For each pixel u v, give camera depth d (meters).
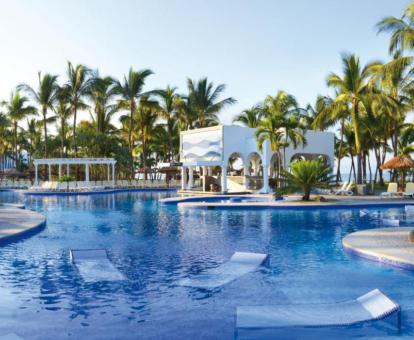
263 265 8.62
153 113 43.59
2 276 7.88
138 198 28.05
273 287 7.15
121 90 40.88
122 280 7.60
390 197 23.75
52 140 48.41
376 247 9.31
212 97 41.69
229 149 30.34
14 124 49.19
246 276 7.81
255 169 37.59
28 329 5.39
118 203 23.97
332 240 11.44
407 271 8.02
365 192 26.34
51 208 20.97
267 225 14.30
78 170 43.84
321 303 6.29
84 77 40.81
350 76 27.12
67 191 32.78
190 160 32.91
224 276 7.84
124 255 9.66
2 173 48.31
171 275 7.93
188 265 8.68
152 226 14.25
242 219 15.88
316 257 9.34
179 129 45.62
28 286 7.25
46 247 10.63
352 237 10.57
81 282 7.48
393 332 5.26
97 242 11.31
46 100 40.72
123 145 46.22
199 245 10.84
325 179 22.14
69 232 13.07
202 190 32.94
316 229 13.38
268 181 31.14
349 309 5.99
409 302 6.34
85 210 19.84
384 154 38.69
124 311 6.04
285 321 5.58
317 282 7.41
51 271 8.21
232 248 10.45
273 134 27.42
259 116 41.34
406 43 17.05
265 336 5.16
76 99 40.78
